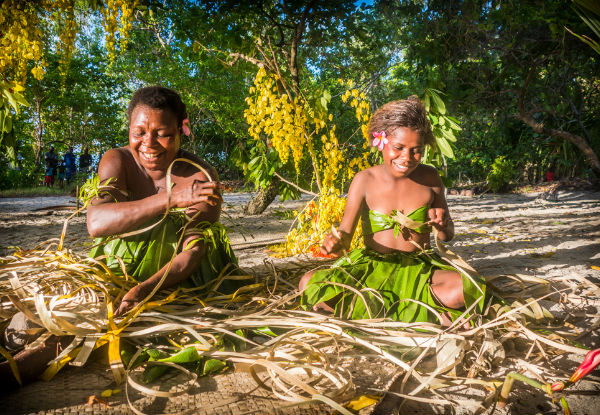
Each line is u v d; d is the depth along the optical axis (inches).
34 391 61.9
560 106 566.3
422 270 88.6
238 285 99.8
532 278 99.0
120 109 981.8
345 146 160.1
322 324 75.6
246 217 289.0
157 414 56.2
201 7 246.1
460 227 243.9
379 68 370.9
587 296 105.0
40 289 77.2
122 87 953.5
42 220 292.0
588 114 597.3
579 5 85.6
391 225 93.3
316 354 68.4
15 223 273.4
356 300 84.9
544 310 86.7
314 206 158.7
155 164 87.7
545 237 201.9
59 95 861.8
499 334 80.0
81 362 64.4
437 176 99.2
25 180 799.7
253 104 153.9
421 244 95.8
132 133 85.5
